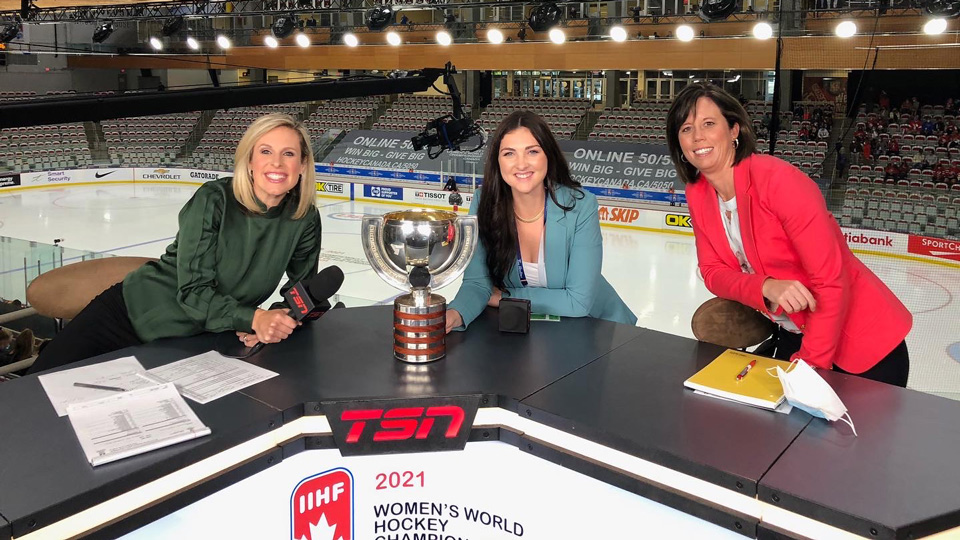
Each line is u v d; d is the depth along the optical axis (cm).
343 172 1883
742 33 1263
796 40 1198
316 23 1700
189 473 167
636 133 1869
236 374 212
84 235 1282
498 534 204
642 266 1061
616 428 180
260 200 248
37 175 1883
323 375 212
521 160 250
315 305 241
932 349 684
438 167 1781
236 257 254
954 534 147
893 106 1664
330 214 1568
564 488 191
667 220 1379
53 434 172
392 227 214
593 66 1443
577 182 272
